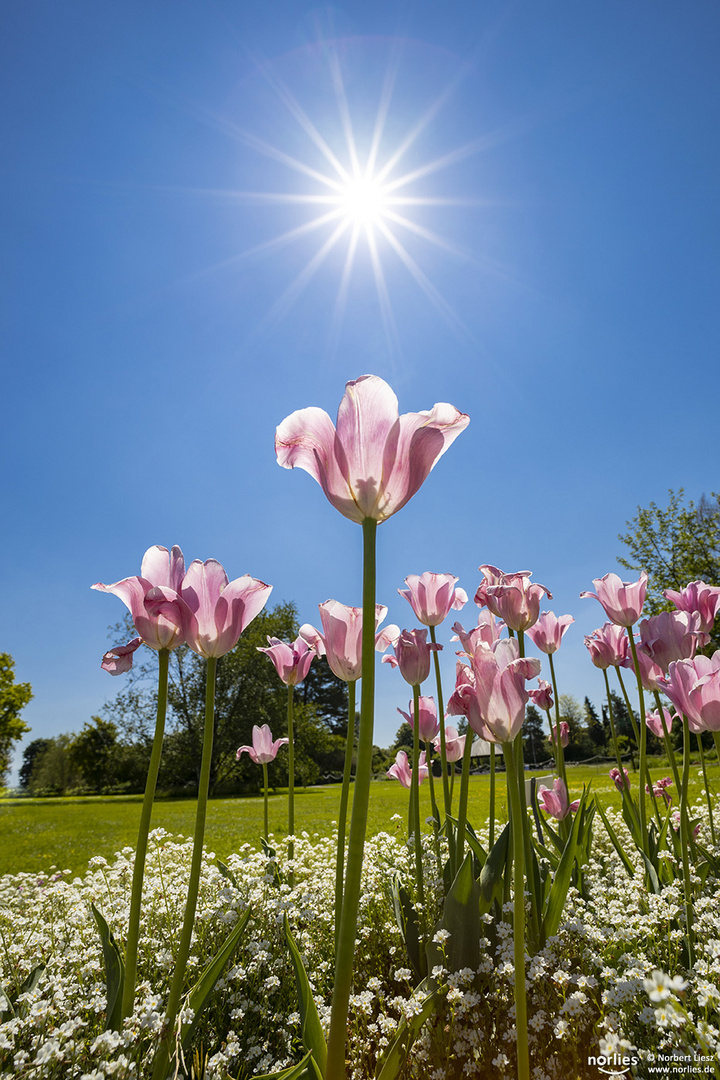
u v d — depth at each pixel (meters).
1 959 2.49
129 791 51.03
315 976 2.22
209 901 2.82
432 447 1.47
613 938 2.07
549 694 3.00
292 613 44.12
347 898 1.31
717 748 2.25
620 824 5.12
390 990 2.27
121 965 1.87
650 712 3.91
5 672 30.39
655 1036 1.60
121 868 3.40
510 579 2.26
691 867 3.01
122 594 1.91
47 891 3.26
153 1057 1.65
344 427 1.49
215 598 1.88
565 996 1.79
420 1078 1.71
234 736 37.16
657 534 25.56
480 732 1.57
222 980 2.10
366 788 1.34
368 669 1.40
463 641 2.22
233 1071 1.87
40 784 57.97
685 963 2.12
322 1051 1.47
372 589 1.44
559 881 2.16
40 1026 1.80
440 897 2.60
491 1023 1.88
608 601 3.39
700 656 2.57
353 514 1.51
